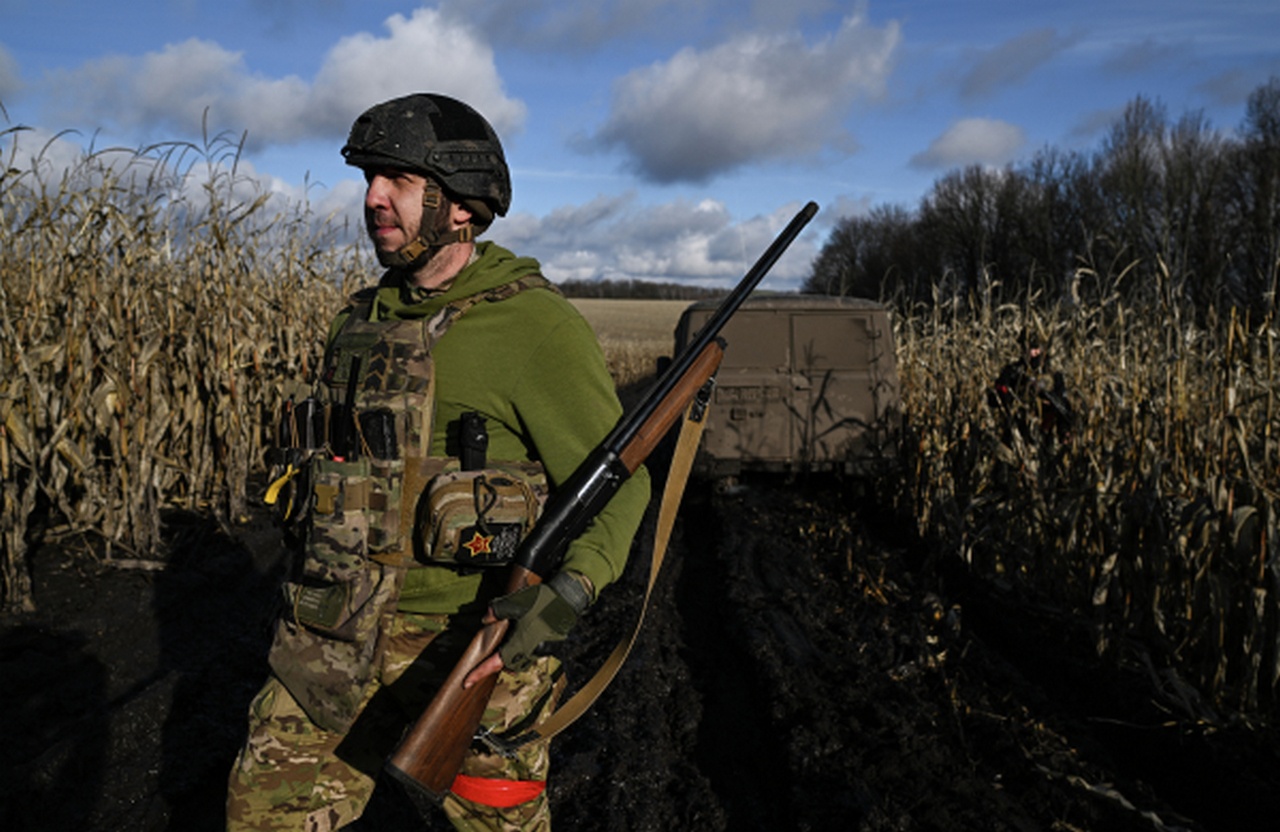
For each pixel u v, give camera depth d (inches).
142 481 177.0
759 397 314.0
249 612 174.6
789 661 170.7
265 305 233.8
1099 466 187.6
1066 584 189.8
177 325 205.0
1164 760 133.7
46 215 166.1
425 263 64.9
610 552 58.7
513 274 64.1
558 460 61.1
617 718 147.4
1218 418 160.2
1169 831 111.0
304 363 228.8
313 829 65.1
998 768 131.3
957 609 197.5
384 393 62.5
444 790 56.7
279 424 68.9
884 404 312.7
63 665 132.5
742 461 314.3
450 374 62.4
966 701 153.6
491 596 63.5
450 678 56.7
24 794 103.3
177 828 108.6
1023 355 231.0
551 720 64.6
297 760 63.1
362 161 61.7
